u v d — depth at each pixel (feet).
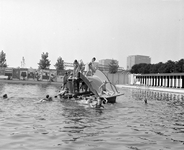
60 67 313.53
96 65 93.35
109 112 51.72
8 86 147.64
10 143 25.61
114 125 37.24
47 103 64.34
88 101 65.16
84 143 26.53
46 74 263.29
